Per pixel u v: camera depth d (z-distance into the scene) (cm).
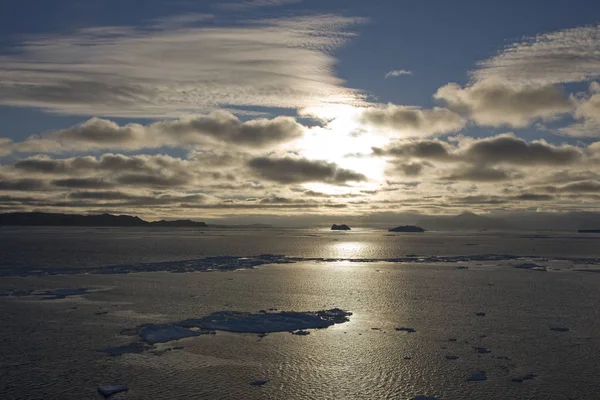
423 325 3841
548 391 2520
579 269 8175
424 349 3200
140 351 3134
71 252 11925
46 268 7756
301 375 2748
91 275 6862
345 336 3500
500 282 6400
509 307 4578
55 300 4822
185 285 5922
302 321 3866
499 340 3406
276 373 2778
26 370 2788
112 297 5012
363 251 14112
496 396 2466
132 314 4188
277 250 14162
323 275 7131
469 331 3653
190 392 2506
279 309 4478
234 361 2962
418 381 2666
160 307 4500
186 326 3716
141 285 5888
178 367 2855
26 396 2439
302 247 16238
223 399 2430
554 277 6975
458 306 4631
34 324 3803
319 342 3347
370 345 3284
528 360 2981
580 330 3684
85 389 2530
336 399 2445
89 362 2923
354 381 2666
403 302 4847
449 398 2448
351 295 5272
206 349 3180
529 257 11006
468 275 7212
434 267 8494
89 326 3747
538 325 3841
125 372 2769
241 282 6241
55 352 3105
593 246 17462
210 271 7519
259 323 3794
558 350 3170
